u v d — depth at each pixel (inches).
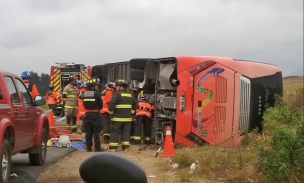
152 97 536.7
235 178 300.4
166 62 496.7
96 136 465.7
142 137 546.6
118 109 474.0
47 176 328.5
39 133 356.2
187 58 460.8
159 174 340.2
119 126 473.7
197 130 458.6
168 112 490.6
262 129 488.4
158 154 439.2
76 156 433.7
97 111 468.8
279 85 508.7
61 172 345.7
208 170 324.5
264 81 495.8
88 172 81.0
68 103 630.5
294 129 340.2
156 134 515.8
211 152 366.0
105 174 80.7
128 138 478.3
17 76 328.5
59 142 489.4
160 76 501.4
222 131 466.3
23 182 299.3
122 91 478.6
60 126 634.8
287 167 267.0
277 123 446.9
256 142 398.3
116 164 81.3
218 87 468.8
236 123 474.6
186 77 458.0
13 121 286.8
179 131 456.1
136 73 546.3
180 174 326.6
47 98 811.4
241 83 481.1
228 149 399.2
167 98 482.0
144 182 82.4
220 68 470.6
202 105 461.1
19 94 315.3
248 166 319.0
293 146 272.4
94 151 471.8
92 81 474.6
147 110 522.9
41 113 369.4
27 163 379.9
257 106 490.3
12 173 328.8
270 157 273.4
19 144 306.0
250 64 489.4
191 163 356.8
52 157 412.8
